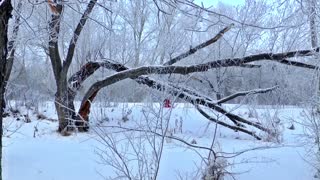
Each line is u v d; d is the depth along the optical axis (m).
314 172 8.03
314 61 9.93
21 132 11.16
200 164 7.69
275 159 8.64
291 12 11.69
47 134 11.20
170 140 8.73
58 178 7.44
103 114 12.34
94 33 13.77
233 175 7.50
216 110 11.49
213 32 14.51
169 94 8.22
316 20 9.26
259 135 11.48
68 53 11.68
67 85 11.82
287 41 11.31
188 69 11.09
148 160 7.89
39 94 16.62
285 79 12.90
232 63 11.38
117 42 15.08
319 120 8.02
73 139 10.44
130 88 14.57
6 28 4.63
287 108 12.91
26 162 8.34
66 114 11.49
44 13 9.77
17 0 8.17
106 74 15.40
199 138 10.67
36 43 11.37
